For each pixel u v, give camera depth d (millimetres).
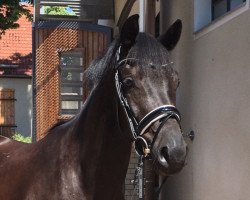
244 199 4418
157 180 6828
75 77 7984
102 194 2906
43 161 3061
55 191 2916
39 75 7891
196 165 5695
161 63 2639
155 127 2553
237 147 4590
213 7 5746
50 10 11555
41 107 7836
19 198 3045
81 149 2943
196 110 5719
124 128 2748
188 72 5984
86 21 9719
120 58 2771
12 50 20656
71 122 3158
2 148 3627
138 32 2770
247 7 4422
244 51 4473
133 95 2633
